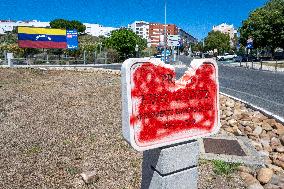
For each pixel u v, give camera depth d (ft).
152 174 12.91
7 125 27.58
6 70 74.69
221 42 279.28
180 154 12.62
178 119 12.62
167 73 12.09
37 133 25.20
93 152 20.95
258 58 182.50
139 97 11.67
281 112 33.01
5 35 276.62
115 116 30.68
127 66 11.33
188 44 435.53
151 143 12.05
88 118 29.89
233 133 25.48
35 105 35.99
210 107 13.48
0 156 20.40
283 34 161.48
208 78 13.28
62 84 53.67
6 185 16.56
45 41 131.54
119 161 19.44
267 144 22.94
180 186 12.85
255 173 17.65
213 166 18.37
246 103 36.70
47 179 17.19
